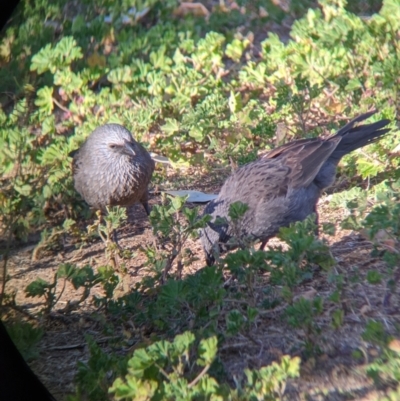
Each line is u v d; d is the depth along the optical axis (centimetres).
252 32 1841
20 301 1038
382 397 715
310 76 1441
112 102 1486
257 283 955
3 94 1510
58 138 1366
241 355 815
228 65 1723
